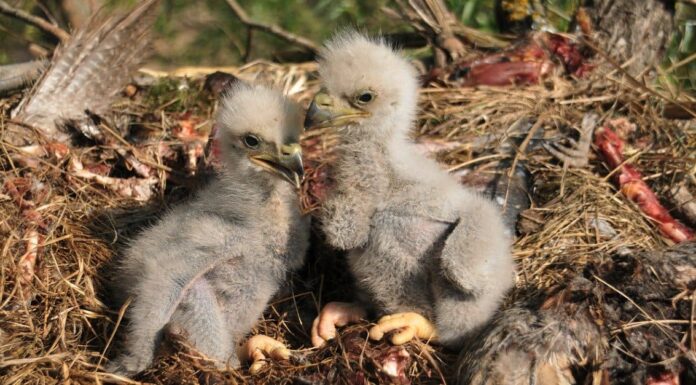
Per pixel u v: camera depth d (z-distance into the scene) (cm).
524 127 155
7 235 141
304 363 133
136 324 132
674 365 130
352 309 137
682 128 158
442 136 155
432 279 134
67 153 151
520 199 147
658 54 168
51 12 189
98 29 158
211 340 132
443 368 133
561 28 173
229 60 187
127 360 132
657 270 134
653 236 146
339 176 136
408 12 174
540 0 174
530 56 164
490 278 131
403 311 137
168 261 134
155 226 140
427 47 177
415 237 134
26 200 145
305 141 153
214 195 139
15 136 152
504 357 128
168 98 163
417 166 136
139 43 159
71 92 156
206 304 133
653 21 167
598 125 155
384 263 135
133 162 152
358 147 135
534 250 142
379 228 134
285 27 184
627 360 131
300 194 140
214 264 134
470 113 157
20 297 138
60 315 137
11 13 174
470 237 130
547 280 139
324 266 144
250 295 136
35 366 132
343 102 134
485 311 133
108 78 158
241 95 138
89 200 148
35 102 155
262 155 134
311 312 142
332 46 138
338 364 133
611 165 151
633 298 133
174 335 130
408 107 136
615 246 143
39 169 149
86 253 143
